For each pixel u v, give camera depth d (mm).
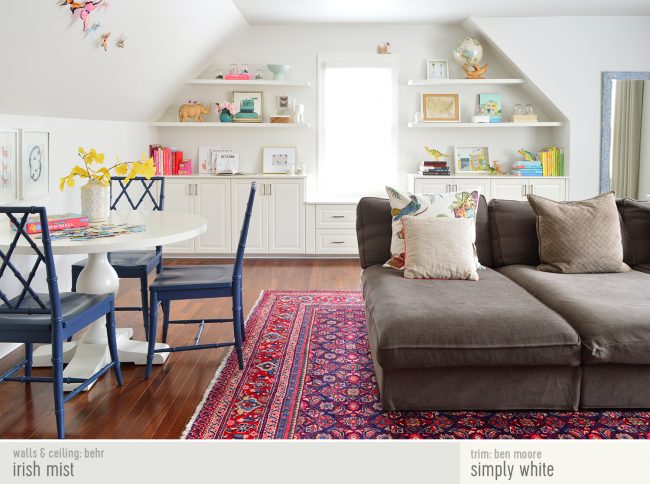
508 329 2613
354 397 2891
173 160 6559
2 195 3588
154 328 3166
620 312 2713
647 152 6293
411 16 6160
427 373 2676
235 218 6383
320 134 6699
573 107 6312
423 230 3459
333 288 5176
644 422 2619
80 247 2709
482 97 6602
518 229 3850
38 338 2523
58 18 3232
